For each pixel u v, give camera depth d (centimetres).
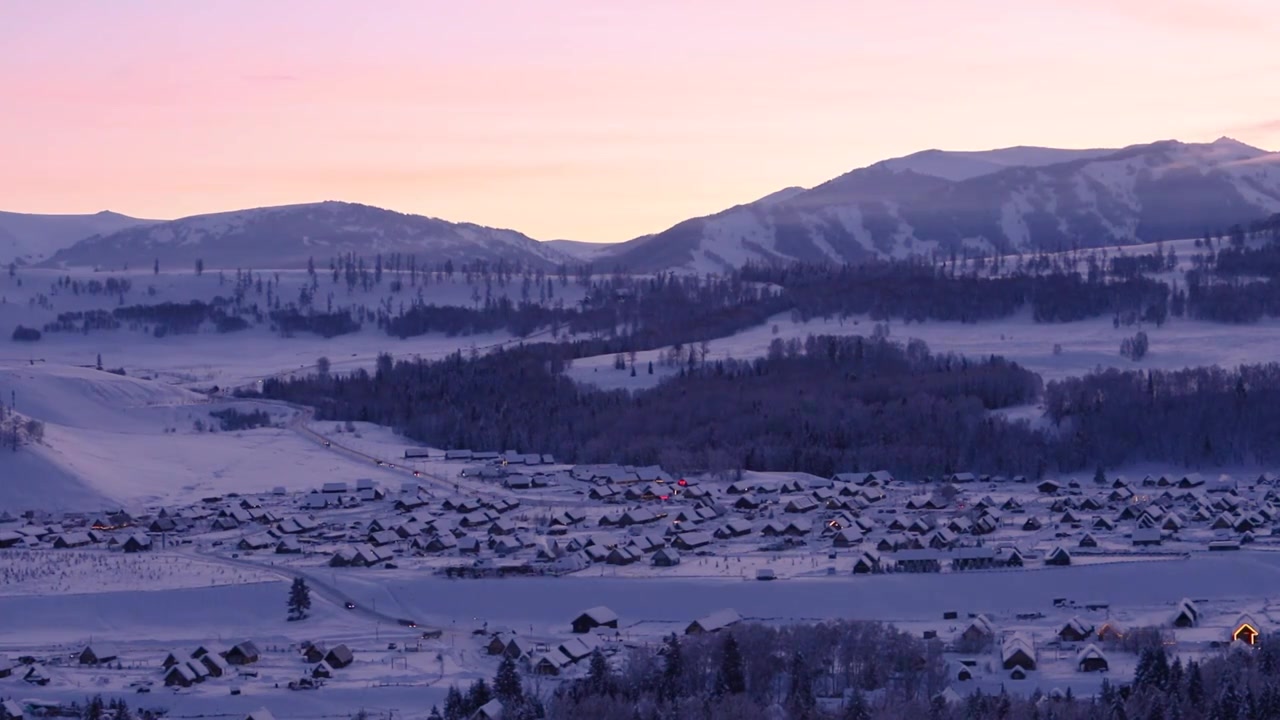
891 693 15750
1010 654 16975
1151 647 15975
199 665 17450
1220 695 14562
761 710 15062
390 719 15712
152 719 15812
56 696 16600
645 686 15988
